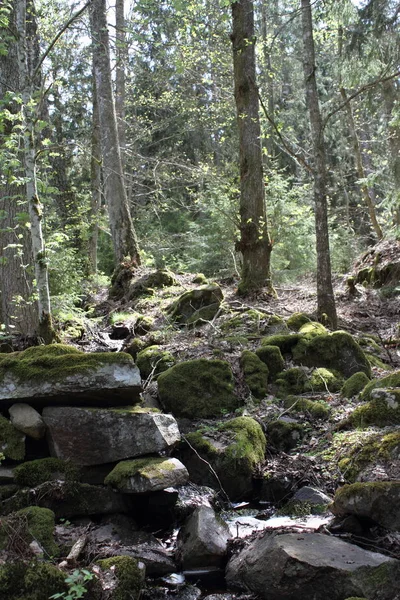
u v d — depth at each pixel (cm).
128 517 496
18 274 818
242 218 1166
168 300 1173
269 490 553
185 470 497
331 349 775
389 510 421
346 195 2000
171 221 2234
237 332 904
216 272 1570
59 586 367
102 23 1166
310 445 596
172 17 875
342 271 1534
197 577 438
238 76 1155
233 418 653
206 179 1673
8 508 477
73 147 1730
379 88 1194
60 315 976
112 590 376
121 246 1459
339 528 444
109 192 1474
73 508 489
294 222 1414
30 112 693
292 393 718
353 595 362
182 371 707
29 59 762
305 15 911
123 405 545
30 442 526
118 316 1121
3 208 822
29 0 837
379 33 1119
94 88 1828
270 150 1742
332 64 1323
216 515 489
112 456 511
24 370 526
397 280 1197
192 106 1908
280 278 1389
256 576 402
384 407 572
